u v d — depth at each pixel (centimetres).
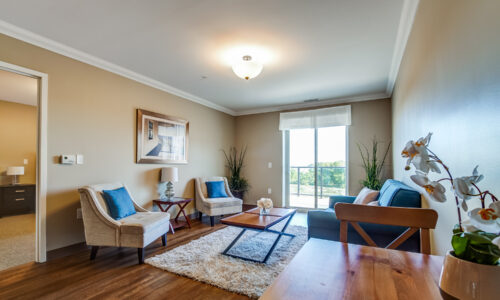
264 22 237
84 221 265
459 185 66
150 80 391
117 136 346
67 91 289
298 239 332
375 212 127
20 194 507
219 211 420
